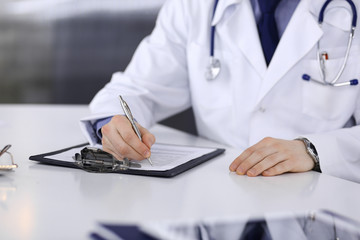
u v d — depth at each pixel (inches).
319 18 50.9
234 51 53.8
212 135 56.4
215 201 27.7
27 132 52.1
